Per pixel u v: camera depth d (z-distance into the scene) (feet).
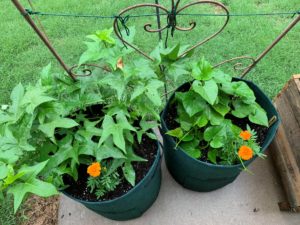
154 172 4.58
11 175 3.11
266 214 5.46
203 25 8.41
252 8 8.67
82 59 3.75
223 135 4.42
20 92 3.65
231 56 7.75
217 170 4.39
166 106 4.92
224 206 5.58
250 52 7.73
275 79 7.21
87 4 9.26
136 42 8.09
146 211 5.59
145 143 4.83
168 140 4.67
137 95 3.78
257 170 5.90
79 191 4.43
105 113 4.43
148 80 3.98
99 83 4.17
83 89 4.29
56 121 3.62
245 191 5.71
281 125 5.58
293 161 5.16
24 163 3.87
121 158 4.16
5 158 3.34
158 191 5.61
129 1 9.23
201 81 4.29
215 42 7.98
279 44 7.75
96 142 4.33
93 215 5.58
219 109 4.51
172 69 4.29
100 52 3.77
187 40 8.09
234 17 8.50
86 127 4.16
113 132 3.72
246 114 4.63
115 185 4.40
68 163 4.17
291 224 5.33
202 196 5.71
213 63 7.62
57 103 3.71
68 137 4.15
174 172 5.51
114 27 3.63
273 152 5.84
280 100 5.65
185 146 4.64
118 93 3.81
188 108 4.50
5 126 3.50
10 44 8.38
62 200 5.75
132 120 4.43
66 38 8.51
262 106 4.97
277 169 5.71
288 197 5.32
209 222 5.45
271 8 8.64
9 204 5.67
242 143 4.34
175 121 5.00
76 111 4.60
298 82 5.07
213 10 8.83
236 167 4.31
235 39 8.04
